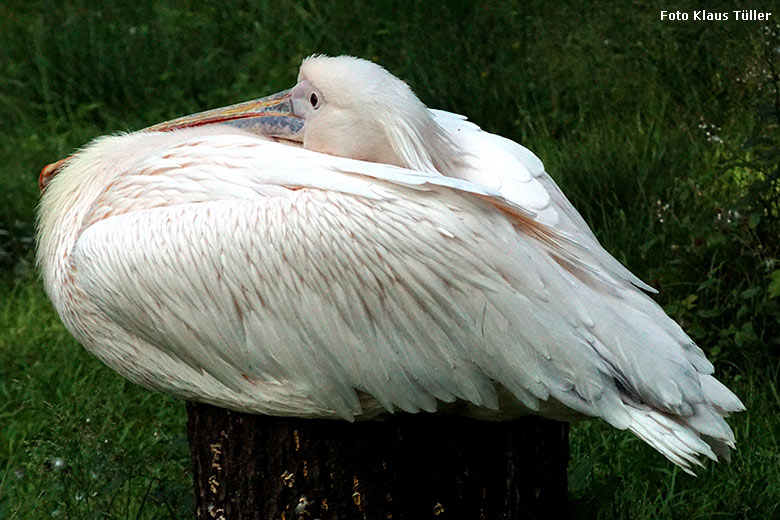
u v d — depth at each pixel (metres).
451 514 6.03
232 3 15.70
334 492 5.96
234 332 5.68
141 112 13.84
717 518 7.42
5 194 12.15
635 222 10.26
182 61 14.55
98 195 6.33
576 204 10.72
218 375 5.87
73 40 14.64
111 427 8.22
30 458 8.52
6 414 9.20
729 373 8.79
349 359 5.58
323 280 5.50
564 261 5.67
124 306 5.87
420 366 5.54
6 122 13.78
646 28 13.51
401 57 13.99
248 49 14.98
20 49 14.83
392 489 5.95
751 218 8.95
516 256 5.43
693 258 9.27
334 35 14.70
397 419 5.86
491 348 5.43
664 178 10.85
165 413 9.00
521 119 12.84
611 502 7.17
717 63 12.80
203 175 5.84
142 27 14.93
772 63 10.62
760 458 7.79
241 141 5.98
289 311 5.57
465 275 5.41
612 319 5.47
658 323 5.66
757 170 9.37
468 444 5.97
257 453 6.02
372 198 5.48
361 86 6.05
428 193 5.50
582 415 5.77
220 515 6.25
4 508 7.82
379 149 6.07
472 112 12.86
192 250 5.65
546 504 6.43
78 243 5.98
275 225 5.54
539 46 13.72
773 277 8.40
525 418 6.11
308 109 6.43
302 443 5.93
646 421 5.36
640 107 12.62
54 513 7.61
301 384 5.70
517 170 6.00
